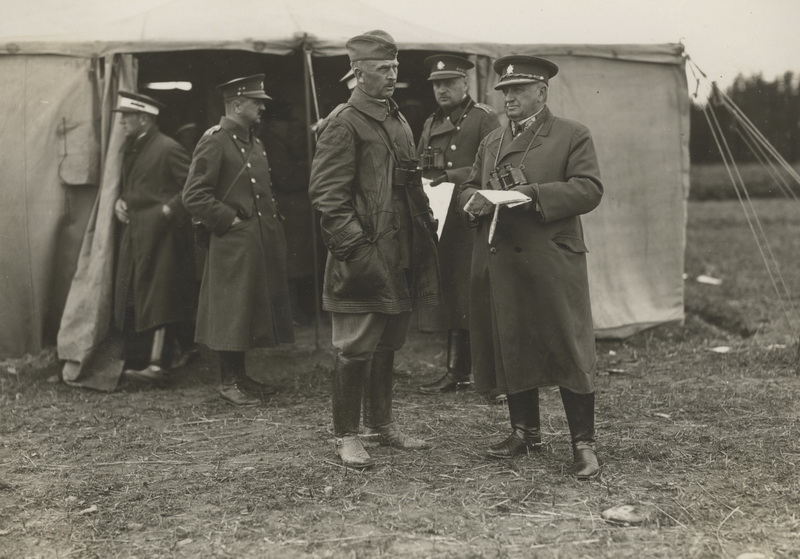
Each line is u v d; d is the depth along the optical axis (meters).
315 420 4.73
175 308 5.54
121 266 5.59
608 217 6.66
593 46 6.48
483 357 3.87
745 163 19.34
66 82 5.86
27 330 5.95
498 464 3.85
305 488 3.57
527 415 3.98
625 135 6.65
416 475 3.72
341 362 3.84
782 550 2.92
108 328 5.60
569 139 3.69
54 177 5.90
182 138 6.93
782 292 9.25
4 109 5.84
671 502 3.35
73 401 5.28
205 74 7.07
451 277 5.16
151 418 4.87
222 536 3.11
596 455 3.77
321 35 6.01
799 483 3.55
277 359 6.08
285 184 7.01
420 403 5.05
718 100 6.78
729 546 2.96
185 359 5.93
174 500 3.49
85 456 4.14
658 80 6.72
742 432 4.34
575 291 3.67
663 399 5.04
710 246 13.63
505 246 3.68
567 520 3.21
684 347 6.57
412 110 7.01
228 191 5.15
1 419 4.84
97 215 5.70
